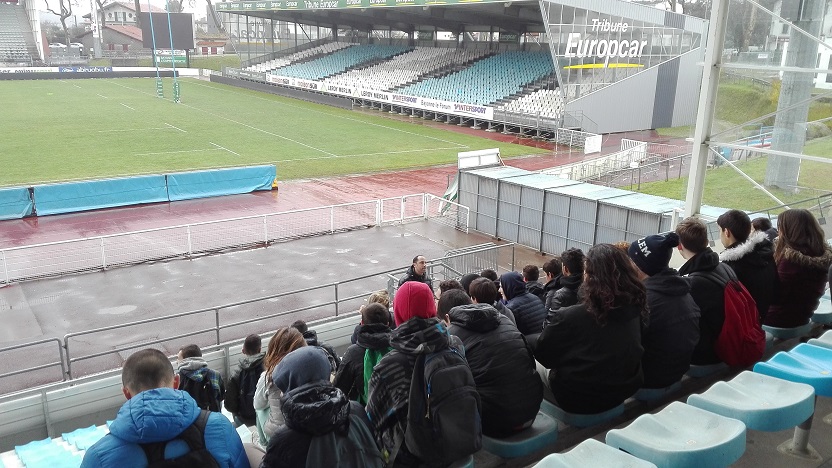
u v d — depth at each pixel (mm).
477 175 20031
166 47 80625
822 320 5285
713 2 7504
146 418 2326
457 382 3033
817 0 8023
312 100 57562
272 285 15445
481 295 4688
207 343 12211
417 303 3150
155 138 36750
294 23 72062
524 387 3570
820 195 9148
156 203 23609
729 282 4133
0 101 51500
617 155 30094
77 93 58219
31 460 6812
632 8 40469
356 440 2697
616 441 2994
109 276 15789
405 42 64750
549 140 39625
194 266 16641
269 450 2609
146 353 2676
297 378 2695
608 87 41469
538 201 18391
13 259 16812
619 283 3494
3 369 11055
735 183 11312
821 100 8859
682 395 4254
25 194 21234
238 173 25078
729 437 2840
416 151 35281
